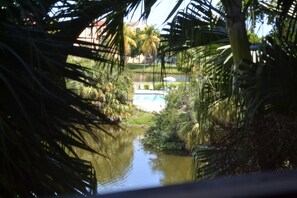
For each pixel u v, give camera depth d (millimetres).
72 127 2363
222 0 4203
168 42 4340
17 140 2055
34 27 2324
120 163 10906
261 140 3326
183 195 1461
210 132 4410
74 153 2439
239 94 3844
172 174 11508
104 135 3061
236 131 3543
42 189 2174
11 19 2289
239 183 1488
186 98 13781
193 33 4445
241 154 3469
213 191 1467
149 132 16266
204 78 5027
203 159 3922
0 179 2027
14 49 2172
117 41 4055
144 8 3971
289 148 3238
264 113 3410
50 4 2643
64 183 2277
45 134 2182
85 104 2406
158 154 14242
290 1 3318
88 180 2502
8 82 1995
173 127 15367
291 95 3266
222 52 4797
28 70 1980
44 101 2195
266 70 3318
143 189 1500
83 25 3217
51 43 2297
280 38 3443
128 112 19500
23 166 2129
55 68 2258
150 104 22203
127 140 13766
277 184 1523
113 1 3773
